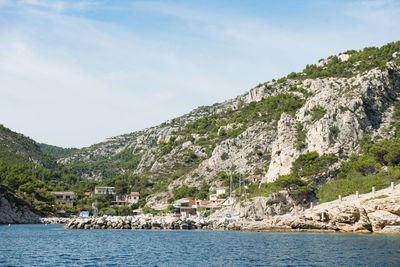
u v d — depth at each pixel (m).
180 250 65.94
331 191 124.31
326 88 180.38
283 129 174.62
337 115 158.00
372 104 164.50
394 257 53.53
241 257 56.94
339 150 148.25
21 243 76.25
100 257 58.09
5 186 169.00
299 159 149.75
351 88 172.62
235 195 170.25
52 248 68.75
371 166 129.50
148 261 54.25
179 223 128.00
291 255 57.75
